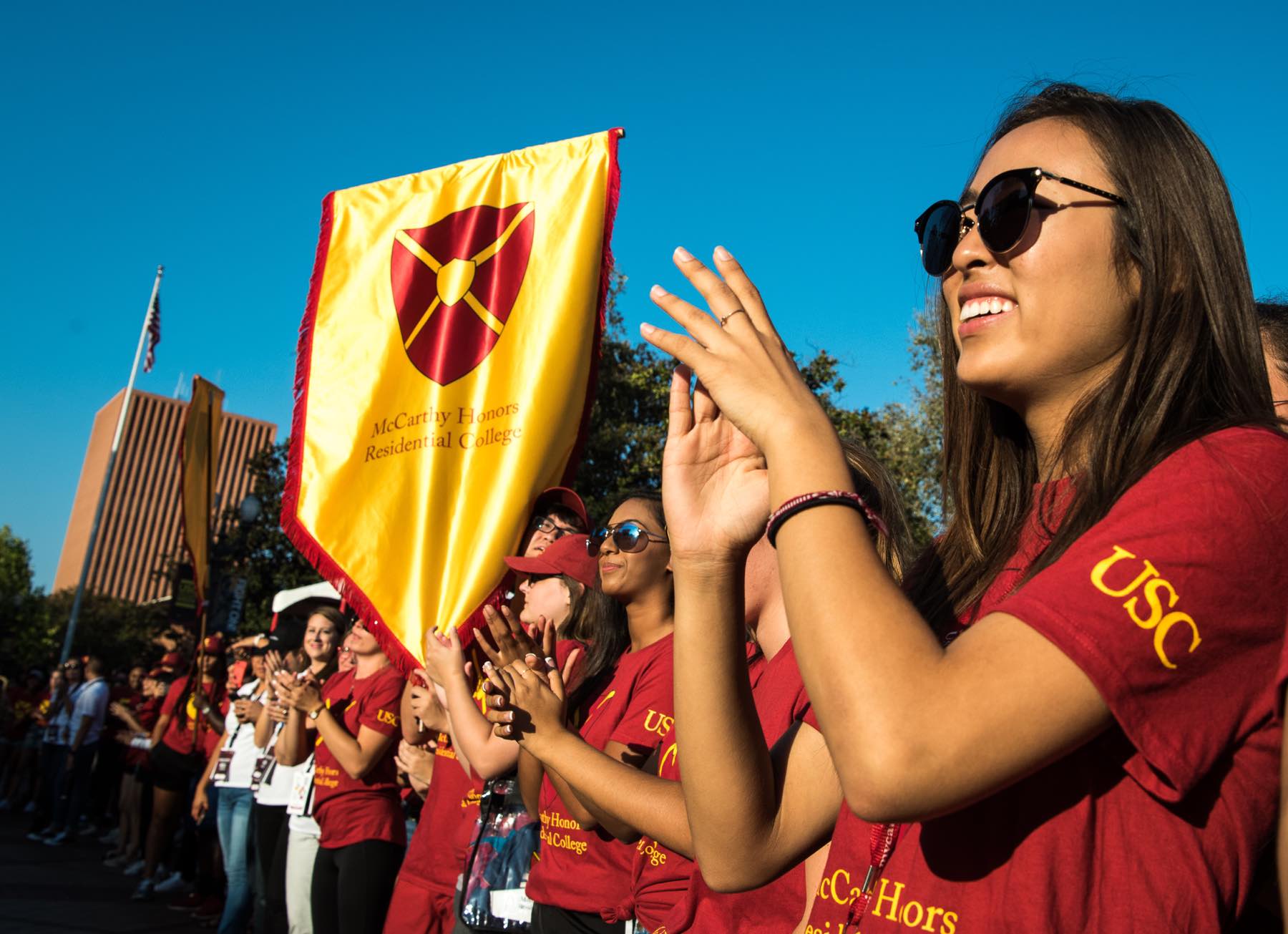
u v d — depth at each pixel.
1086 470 1.17
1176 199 1.19
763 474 1.34
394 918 4.58
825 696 0.98
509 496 4.30
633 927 2.93
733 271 1.27
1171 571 0.97
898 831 1.13
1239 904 0.99
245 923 6.93
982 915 1.01
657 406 19.66
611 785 2.24
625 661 3.32
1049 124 1.26
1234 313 1.19
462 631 4.20
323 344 4.64
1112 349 1.20
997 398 1.30
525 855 3.68
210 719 8.93
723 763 1.35
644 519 3.45
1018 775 0.94
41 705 16.98
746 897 1.88
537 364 4.39
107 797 14.52
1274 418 1.14
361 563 4.35
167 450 111.44
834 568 1.02
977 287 1.27
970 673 0.95
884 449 16.39
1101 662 0.93
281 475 20.22
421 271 4.61
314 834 5.62
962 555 1.37
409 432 4.45
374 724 5.15
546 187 4.55
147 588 108.00
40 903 9.02
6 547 70.69
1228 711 0.97
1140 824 0.98
